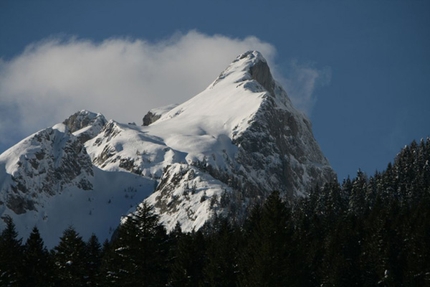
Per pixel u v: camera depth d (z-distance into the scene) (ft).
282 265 609.01
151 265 631.15
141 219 637.30
